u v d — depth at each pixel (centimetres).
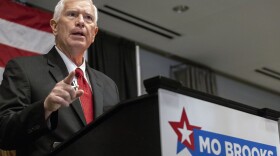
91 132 118
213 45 630
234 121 118
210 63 696
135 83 574
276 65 706
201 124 108
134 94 564
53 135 158
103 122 115
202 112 110
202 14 538
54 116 138
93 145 117
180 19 549
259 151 123
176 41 614
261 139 125
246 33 594
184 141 103
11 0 470
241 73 739
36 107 135
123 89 557
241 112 122
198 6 518
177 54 662
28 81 169
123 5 513
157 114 100
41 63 181
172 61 674
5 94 165
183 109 105
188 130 104
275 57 673
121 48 580
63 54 192
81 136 121
